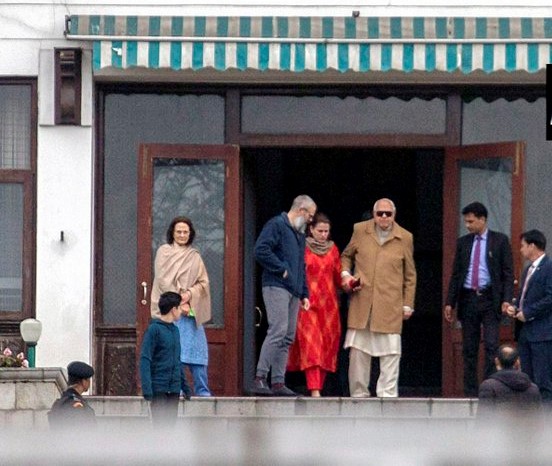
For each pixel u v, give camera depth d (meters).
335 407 41.06
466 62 43.69
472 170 45.88
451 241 45.97
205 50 43.81
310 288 44.03
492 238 43.50
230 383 45.50
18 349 45.31
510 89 46.09
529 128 46.12
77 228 45.31
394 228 44.16
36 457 25.16
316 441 25.39
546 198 46.03
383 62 43.78
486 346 43.41
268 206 49.66
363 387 44.19
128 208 45.84
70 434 25.30
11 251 45.34
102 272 45.75
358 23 43.88
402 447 25.36
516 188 45.31
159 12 44.91
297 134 46.06
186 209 45.72
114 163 45.84
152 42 43.88
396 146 46.09
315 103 46.19
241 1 44.81
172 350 38.66
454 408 41.03
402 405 41.03
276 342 42.84
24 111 45.34
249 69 44.69
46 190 45.31
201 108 46.03
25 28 45.16
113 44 43.97
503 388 36.00
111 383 45.50
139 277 45.31
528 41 43.59
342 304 48.28
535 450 25.55
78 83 45.12
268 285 42.88
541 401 39.16
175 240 43.00
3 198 45.34
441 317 49.28
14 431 25.50
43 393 40.34
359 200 49.75
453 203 45.94
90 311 45.22
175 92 45.94
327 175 49.81
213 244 45.75
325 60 43.78
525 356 42.34
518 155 45.28
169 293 38.59
